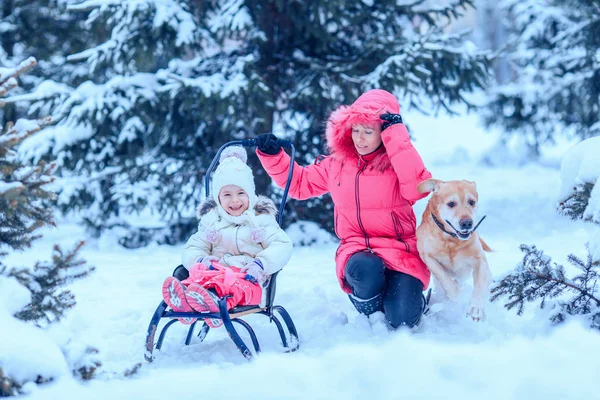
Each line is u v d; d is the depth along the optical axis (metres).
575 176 4.56
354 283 4.94
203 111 9.73
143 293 6.96
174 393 3.38
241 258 4.83
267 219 4.88
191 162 10.85
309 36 10.66
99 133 10.15
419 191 4.94
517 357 3.54
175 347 4.90
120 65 10.30
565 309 4.57
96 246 10.48
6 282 3.60
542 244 9.17
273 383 3.41
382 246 5.12
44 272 3.74
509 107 19.33
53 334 3.79
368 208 5.10
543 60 18.14
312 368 3.58
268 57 10.70
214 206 5.02
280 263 4.68
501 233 10.59
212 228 4.91
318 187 5.50
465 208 4.91
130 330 5.47
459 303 5.29
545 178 17.91
